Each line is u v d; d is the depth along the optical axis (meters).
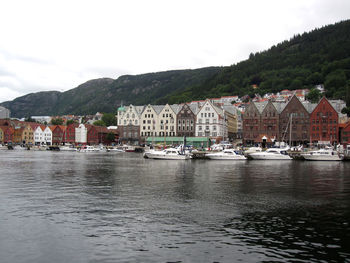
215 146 114.69
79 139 188.88
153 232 21.48
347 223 23.81
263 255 17.91
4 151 144.50
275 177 49.50
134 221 23.91
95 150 144.12
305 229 22.36
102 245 19.19
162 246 19.08
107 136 175.25
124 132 156.50
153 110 151.50
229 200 31.44
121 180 44.91
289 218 25.05
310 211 27.22
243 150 105.62
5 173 52.50
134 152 138.75
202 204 29.55
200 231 21.75
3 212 26.06
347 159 84.75
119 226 22.70
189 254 17.98
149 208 27.83
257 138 136.00
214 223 23.56
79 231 21.58
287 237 20.72
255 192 36.03
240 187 39.47
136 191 35.97
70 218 24.56
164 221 23.95
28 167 63.25
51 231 21.53
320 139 127.81
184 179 46.34
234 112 183.50
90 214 25.72
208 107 142.25
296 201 31.20
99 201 30.44
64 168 61.84
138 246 19.06
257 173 55.12
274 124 134.25
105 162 79.12
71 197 32.19
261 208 28.17
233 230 22.02
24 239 20.08
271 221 24.19
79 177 47.88
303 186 40.56
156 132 150.38
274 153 89.94
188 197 32.75
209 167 66.31
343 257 17.69
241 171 58.31
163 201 30.69
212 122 141.38
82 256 17.69
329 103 127.38
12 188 37.41
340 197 33.31
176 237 20.58
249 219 24.67
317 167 67.75
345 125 130.75
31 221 23.69
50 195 33.19
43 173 52.81
